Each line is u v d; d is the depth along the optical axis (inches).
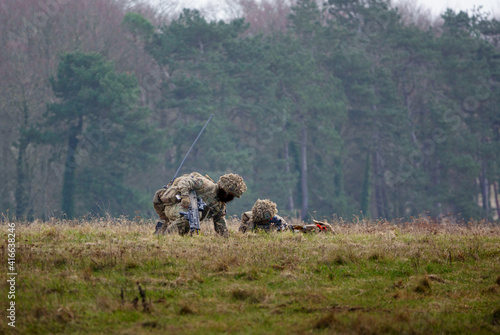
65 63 6456.7
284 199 7140.8
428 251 1041.5
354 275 880.3
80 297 714.8
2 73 6761.8
